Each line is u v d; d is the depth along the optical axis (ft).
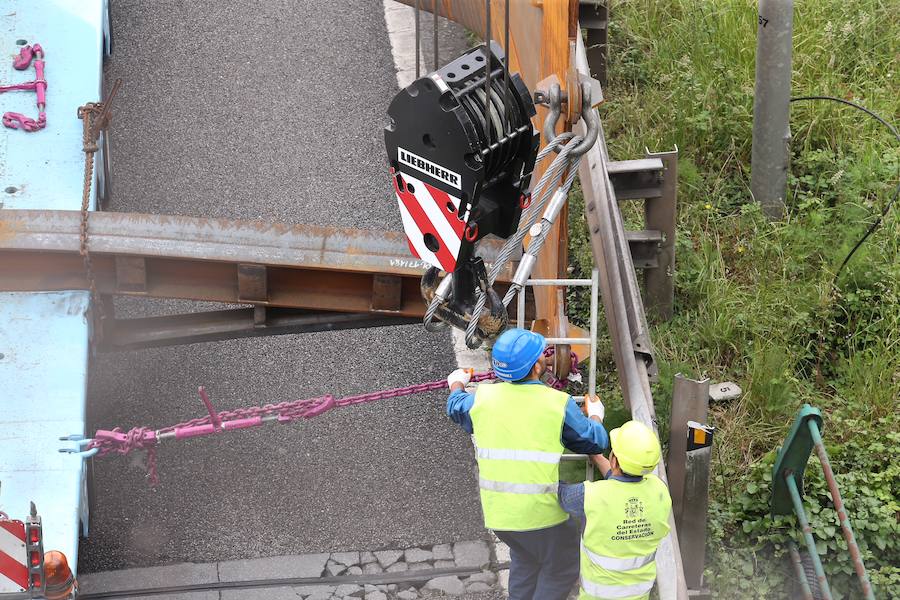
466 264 19.36
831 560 26.91
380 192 38.99
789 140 35.29
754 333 32.42
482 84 17.79
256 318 26.76
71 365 24.13
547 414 21.30
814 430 25.22
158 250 25.18
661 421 30.32
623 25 44.39
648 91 41.24
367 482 29.32
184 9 48.16
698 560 25.18
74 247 25.08
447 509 28.60
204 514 28.27
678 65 41.19
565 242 24.52
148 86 43.60
